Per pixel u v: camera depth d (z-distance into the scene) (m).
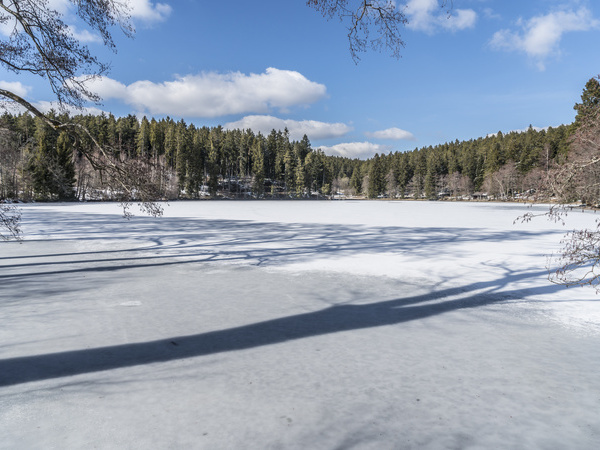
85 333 4.66
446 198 107.00
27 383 3.37
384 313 5.62
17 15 5.77
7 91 5.63
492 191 87.75
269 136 118.75
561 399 3.14
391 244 13.16
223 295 6.58
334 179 139.50
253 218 25.72
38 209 34.88
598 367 3.78
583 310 5.82
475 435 2.63
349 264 9.55
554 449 2.47
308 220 24.25
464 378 3.52
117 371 3.62
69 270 8.66
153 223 21.03
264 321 5.20
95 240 13.83
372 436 2.60
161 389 3.27
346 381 3.44
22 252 11.17
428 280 7.84
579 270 8.82
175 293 6.70
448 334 4.75
